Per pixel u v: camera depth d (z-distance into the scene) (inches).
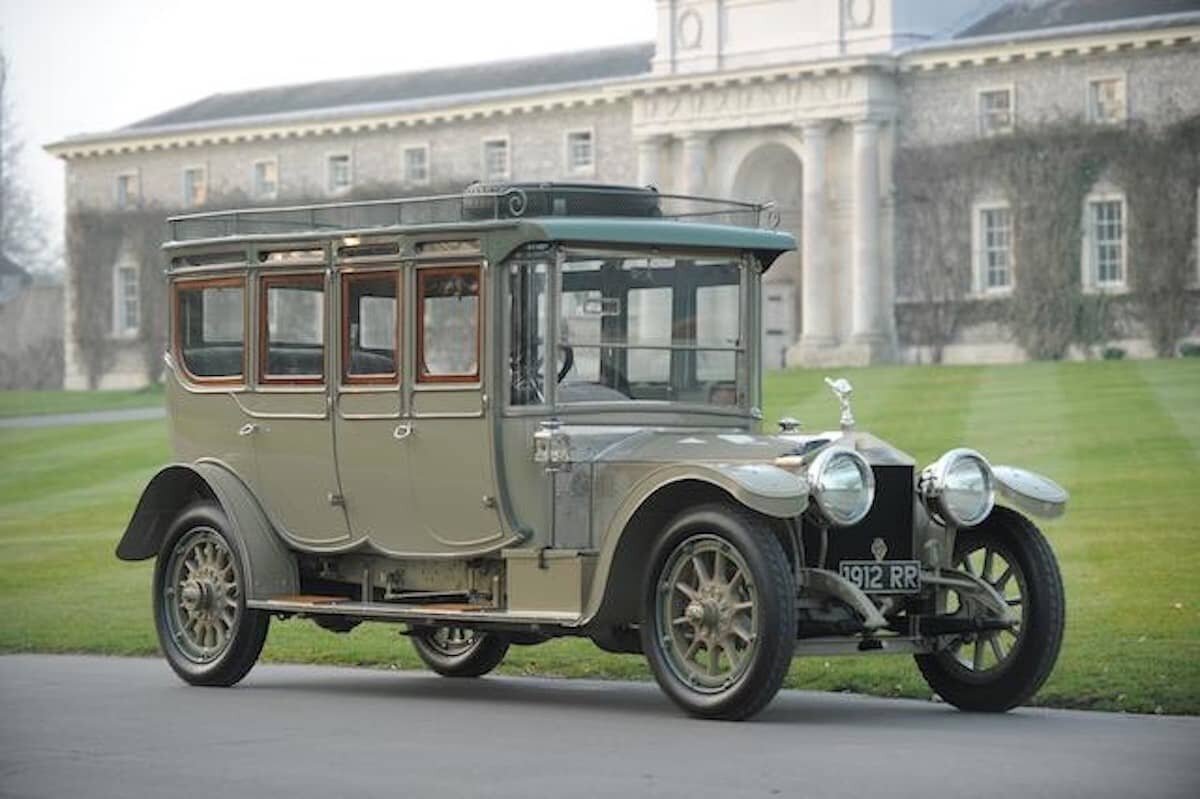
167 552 713.0
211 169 4547.2
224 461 711.1
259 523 693.9
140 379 4655.5
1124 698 624.1
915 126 3523.6
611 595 592.1
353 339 669.3
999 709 609.3
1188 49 3223.4
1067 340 3326.8
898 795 447.8
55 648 849.5
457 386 636.7
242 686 699.4
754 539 561.6
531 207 633.0
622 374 628.7
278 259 692.7
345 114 4286.4
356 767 498.9
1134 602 845.8
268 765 505.4
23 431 2728.8
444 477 642.2
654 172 3806.6
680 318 639.8
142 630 895.7
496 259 626.2
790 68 3580.2
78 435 2588.6
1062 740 536.7
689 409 638.5
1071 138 3326.8
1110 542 1087.6
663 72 3806.6
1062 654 713.0
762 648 558.9
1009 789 454.9
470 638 727.7
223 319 713.0
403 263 652.1
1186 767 487.5
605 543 588.4
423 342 647.8
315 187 4372.5
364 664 786.2
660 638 583.5
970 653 767.1
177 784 478.0
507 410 624.4
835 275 3607.3
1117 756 506.0
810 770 483.2
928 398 2285.9
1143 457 1593.3
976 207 3452.3
